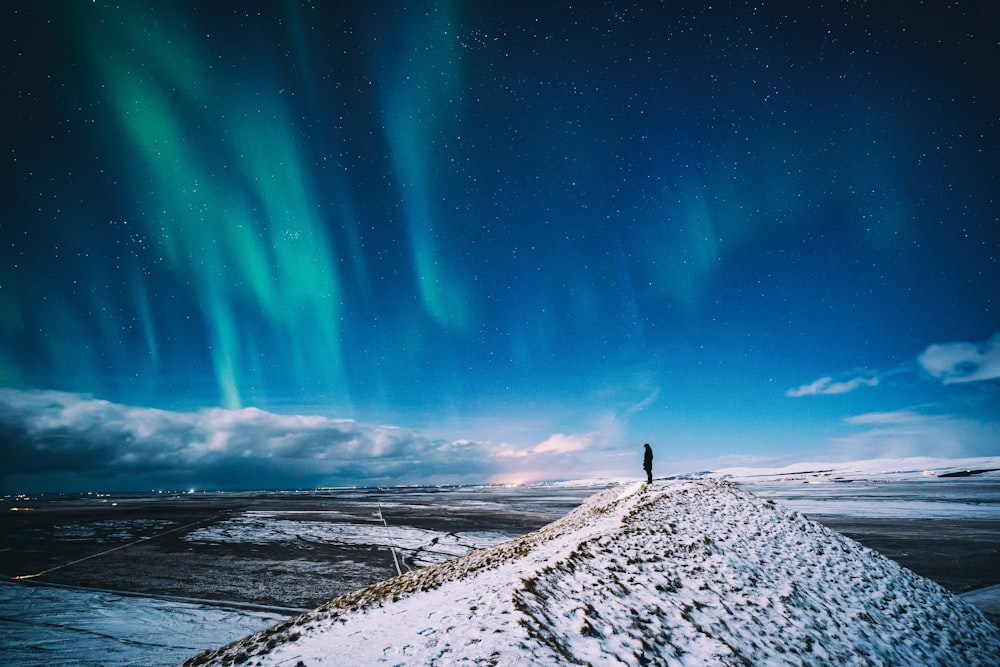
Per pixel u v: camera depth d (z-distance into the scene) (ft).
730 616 23.72
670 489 51.80
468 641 16.79
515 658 15.28
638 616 21.18
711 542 33.81
